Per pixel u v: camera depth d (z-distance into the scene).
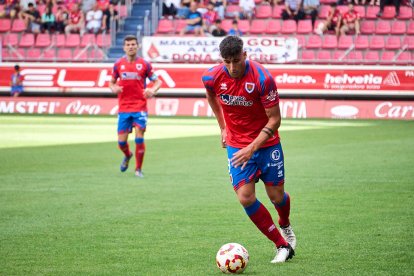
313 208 22.77
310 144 44.81
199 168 33.78
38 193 26.02
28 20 82.31
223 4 81.56
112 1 83.06
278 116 15.37
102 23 80.88
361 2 80.31
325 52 75.88
